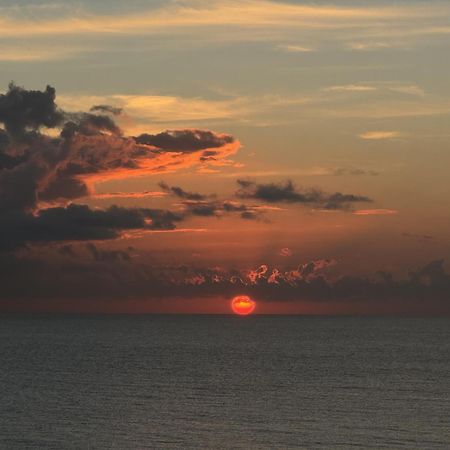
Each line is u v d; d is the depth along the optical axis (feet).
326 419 336.49
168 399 399.24
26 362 631.97
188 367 590.14
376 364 625.00
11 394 414.62
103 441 287.48
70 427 313.53
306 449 278.26
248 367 595.47
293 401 393.50
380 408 369.30
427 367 594.65
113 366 595.47
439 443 288.10
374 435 301.63
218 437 297.12
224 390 440.86
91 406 370.53
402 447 281.74
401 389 449.06
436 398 407.64
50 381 483.10
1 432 301.63
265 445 284.00
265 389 446.60
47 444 280.92
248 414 349.41
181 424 322.75
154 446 280.92
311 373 545.44
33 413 347.15
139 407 368.89
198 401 391.86
